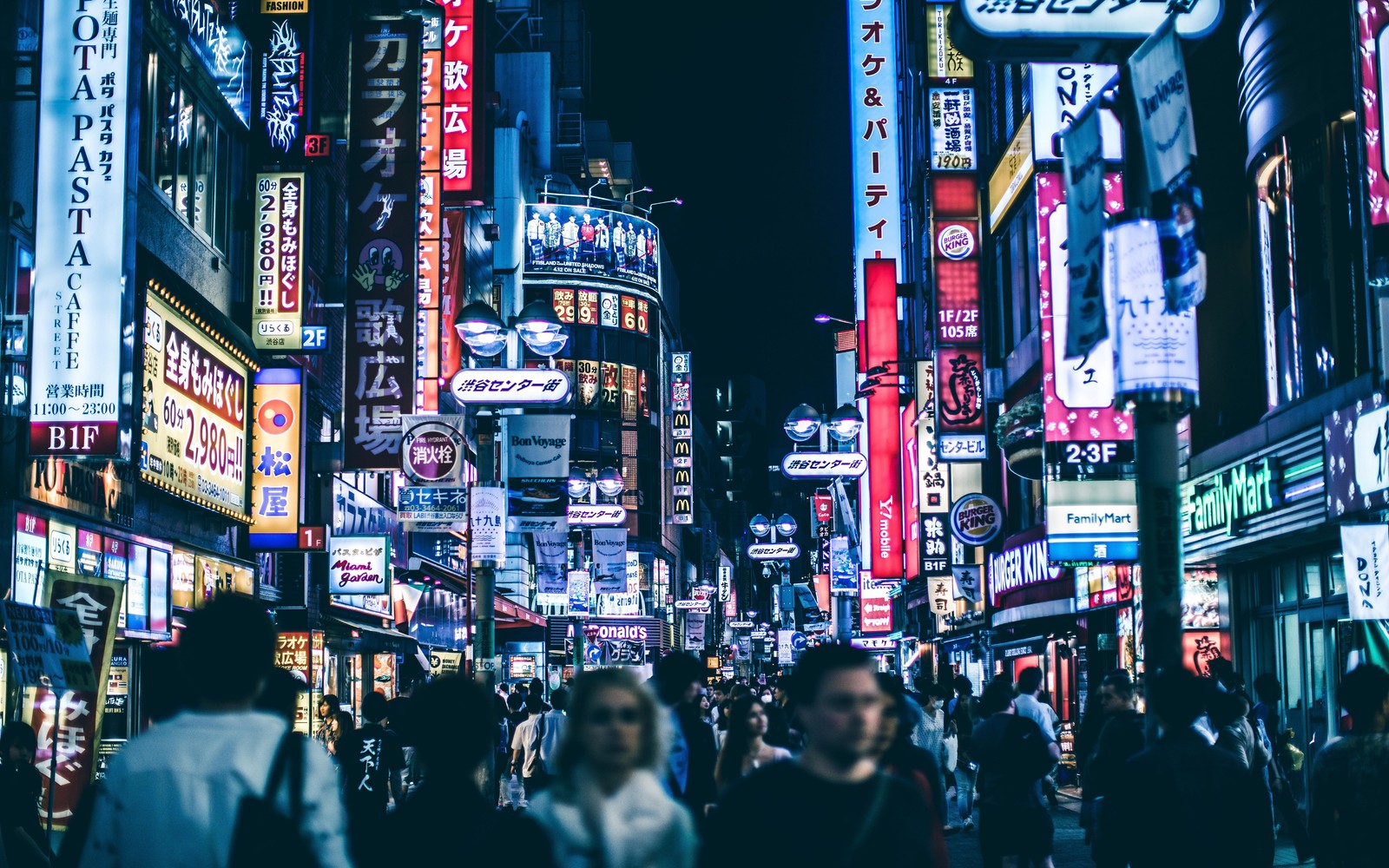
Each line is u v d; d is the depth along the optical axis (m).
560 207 87.44
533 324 23.97
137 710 19.77
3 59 16.11
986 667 39.22
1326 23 17.59
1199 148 22.27
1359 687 6.62
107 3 15.87
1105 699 10.80
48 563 16.34
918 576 40.59
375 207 24.59
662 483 91.62
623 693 4.48
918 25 48.66
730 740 8.56
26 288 15.91
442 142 29.12
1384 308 14.34
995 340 35.53
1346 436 14.98
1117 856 6.56
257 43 23.48
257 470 23.66
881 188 45.28
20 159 16.02
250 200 23.62
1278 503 17.64
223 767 3.98
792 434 38.31
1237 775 6.34
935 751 16.20
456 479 23.81
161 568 20.30
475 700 4.60
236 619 4.18
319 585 28.20
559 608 50.31
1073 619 29.36
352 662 32.19
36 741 9.77
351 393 24.33
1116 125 19.77
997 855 11.23
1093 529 19.23
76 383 15.45
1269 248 19.50
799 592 117.25
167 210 20.03
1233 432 21.44
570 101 89.69
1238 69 22.12
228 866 3.88
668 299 98.94
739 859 4.06
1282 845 17.06
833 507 76.44
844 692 4.09
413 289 24.45
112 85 15.78
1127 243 9.41
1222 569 22.19
